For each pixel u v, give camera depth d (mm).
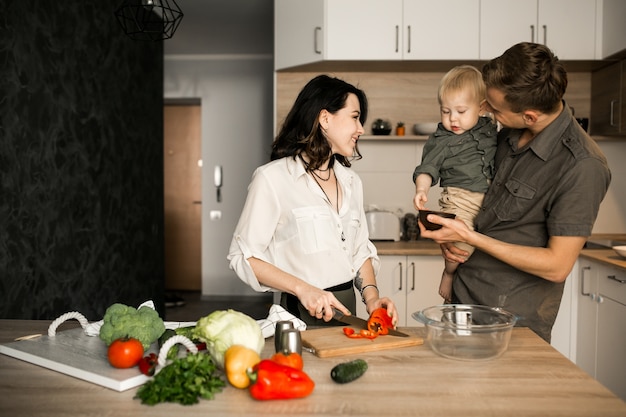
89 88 3459
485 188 1999
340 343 1428
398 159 4121
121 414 1051
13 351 1389
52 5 2971
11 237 2564
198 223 6734
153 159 4746
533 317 1805
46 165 2916
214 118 6340
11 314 2559
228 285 6445
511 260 1652
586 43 3588
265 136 6316
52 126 2980
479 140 2021
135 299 4324
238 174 6359
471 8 3607
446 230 1689
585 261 3168
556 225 1632
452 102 2039
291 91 4055
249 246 1781
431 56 3631
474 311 1507
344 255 1875
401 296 3494
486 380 1215
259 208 1814
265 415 1040
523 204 1749
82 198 3369
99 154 3619
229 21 5043
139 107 4375
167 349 1218
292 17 3818
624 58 3502
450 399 1115
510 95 1586
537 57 1547
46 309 2922
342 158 2053
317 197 1851
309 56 3738
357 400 1109
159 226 4938
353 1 3646
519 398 1120
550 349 1426
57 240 3049
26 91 2699
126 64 4082
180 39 5625
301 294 1637
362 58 3648
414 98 4082
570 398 1120
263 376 1092
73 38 3232
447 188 2082
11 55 2555
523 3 3590
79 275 3328
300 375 1116
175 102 6496
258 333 1258
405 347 1460
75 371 1248
